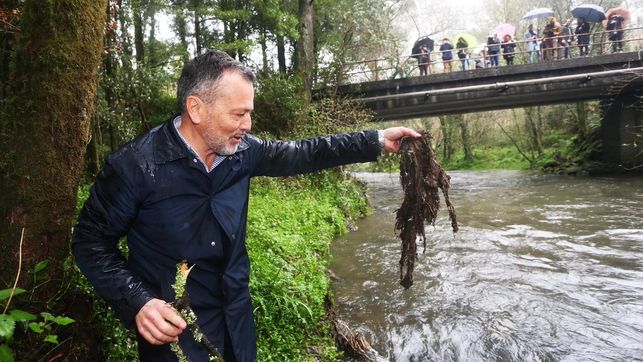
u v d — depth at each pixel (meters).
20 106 2.03
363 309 5.21
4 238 2.00
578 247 7.34
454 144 32.44
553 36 16.86
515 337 4.44
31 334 2.00
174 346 1.47
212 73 1.54
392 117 17.83
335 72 14.64
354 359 4.11
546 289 5.59
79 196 5.34
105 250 1.59
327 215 9.16
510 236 8.23
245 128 1.62
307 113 13.04
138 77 9.12
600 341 4.32
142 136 1.67
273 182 10.04
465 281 5.96
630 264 6.39
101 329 2.38
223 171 1.71
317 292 4.84
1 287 1.98
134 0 9.26
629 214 9.62
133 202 1.58
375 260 7.04
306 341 4.01
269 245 5.47
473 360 4.09
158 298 1.65
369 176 23.39
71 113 2.08
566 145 22.39
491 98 15.41
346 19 15.02
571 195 12.84
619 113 17.52
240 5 13.26
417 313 5.04
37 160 2.02
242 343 1.82
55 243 2.09
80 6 2.07
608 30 16.73
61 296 2.11
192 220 1.64
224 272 1.73
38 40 2.03
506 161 27.06
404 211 2.48
